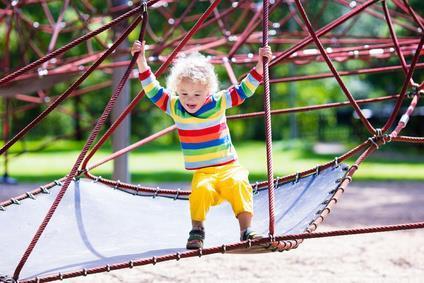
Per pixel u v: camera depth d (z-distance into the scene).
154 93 6.24
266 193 7.39
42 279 5.41
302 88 40.09
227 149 6.11
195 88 5.94
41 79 12.85
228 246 5.38
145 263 5.39
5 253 6.24
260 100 41.09
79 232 6.73
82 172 7.77
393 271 10.59
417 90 8.55
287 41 15.40
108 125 35.44
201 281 10.02
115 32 14.39
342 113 40.53
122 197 7.62
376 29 35.00
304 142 37.62
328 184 6.95
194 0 13.31
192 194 5.94
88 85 40.53
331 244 12.56
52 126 45.66
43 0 16.64
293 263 11.15
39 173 25.44
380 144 7.21
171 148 39.53
